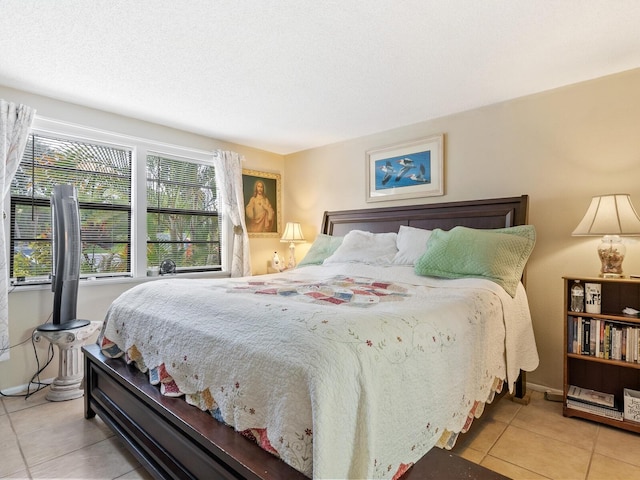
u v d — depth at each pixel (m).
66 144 2.94
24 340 2.62
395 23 1.84
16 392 2.57
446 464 1.12
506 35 1.94
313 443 0.95
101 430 2.04
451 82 2.52
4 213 2.59
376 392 1.10
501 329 2.01
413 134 3.43
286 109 3.04
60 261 2.51
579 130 2.52
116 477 1.62
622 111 2.36
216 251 4.01
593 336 2.20
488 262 2.27
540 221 2.67
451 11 1.74
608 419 2.07
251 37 1.96
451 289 2.10
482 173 2.98
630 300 2.23
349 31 1.91
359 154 3.86
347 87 2.61
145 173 3.39
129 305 2.03
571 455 1.78
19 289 2.60
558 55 2.15
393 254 2.99
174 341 1.58
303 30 1.90
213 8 1.71
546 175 2.66
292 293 1.89
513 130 2.81
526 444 1.89
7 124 2.49
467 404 1.61
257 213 4.33
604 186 2.42
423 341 1.36
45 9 1.71
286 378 1.08
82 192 3.03
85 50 2.09
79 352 2.57
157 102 2.88
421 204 3.32
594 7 1.70
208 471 1.23
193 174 3.83
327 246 3.53
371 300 1.75
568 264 2.55
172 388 1.55
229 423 1.26
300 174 4.46
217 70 2.35
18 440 1.93
